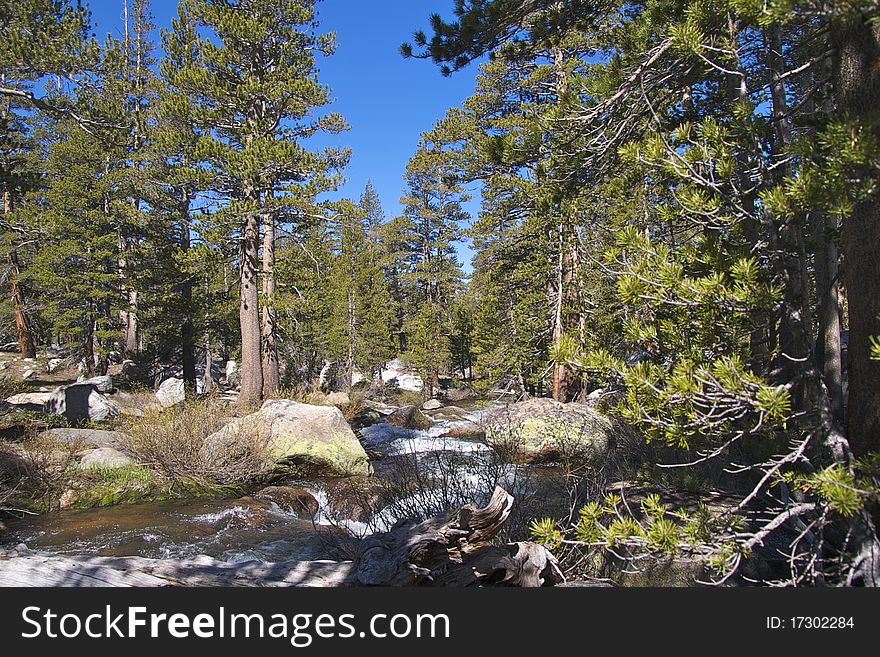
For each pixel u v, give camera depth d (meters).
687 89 6.48
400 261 48.88
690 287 3.57
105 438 13.29
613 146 6.16
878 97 3.61
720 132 3.91
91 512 9.70
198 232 17.36
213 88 17.39
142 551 7.76
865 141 3.01
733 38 3.98
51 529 8.75
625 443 8.52
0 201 26.55
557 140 6.28
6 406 17.41
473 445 15.70
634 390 3.65
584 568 4.73
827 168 3.22
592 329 17.28
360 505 8.63
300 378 25.47
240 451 11.86
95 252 25.70
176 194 19.78
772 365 4.19
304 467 12.45
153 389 25.16
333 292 33.31
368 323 37.91
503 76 19.11
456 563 4.12
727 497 5.28
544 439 10.54
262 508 9.84
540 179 6.84
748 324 3.89
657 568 4.43
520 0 6.54
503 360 21.53
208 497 10.69
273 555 7.53
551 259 19.97
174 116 17.89
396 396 37.94
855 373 3.79
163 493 10.64
